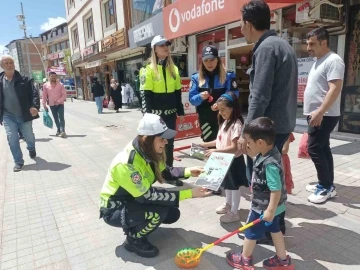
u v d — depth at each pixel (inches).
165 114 148.5
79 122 403.2
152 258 90.4
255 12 80.8
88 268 87.0
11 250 97.7
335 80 104.8
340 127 224.4
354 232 98.7
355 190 128.8
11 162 205.6
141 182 83.9
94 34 645.9
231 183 102.7
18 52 2028.8
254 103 81.0
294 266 83.0
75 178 166.6
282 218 95.5
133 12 465.1
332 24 199.2
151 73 140.6
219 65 132.5
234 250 92.4
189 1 269.6
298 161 172.7
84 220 116.2
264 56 78.9
